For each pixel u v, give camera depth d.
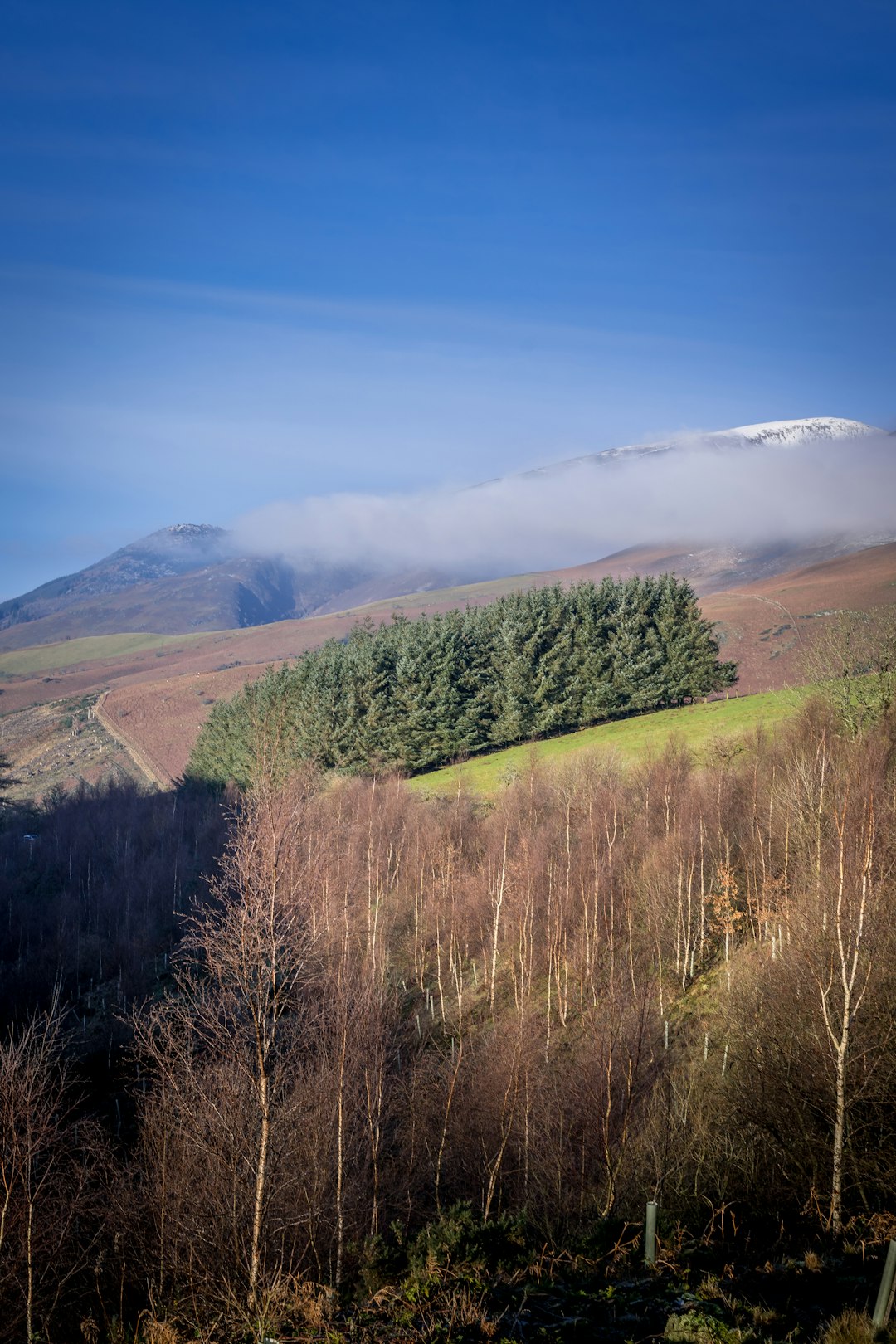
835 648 62.78
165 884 74.75
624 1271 15.69
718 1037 34.09
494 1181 27.28
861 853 26.41
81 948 68.31
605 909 50.12
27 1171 23.05
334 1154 25.70
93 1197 26.47
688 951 42.69
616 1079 29.11
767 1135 24.44
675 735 73.50
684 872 47.41
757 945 40.66
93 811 102.25
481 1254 16.77
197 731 165.12
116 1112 38.75
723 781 56.97
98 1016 57.44
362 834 63.59
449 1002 47.78
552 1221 25.50
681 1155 25.12
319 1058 27.80
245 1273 21.16
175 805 103.56
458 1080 33.38
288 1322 15.88
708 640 94.81
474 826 67.44
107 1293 24.67
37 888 85.12
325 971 29.88
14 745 172.12
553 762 77.50
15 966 67.31
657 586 101.69
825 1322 12.20
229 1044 24.50
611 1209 24.02
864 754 44.72
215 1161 23.48
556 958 46.34
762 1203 21.86
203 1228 22.80
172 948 64.62
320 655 106.19
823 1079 23.80
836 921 23.02
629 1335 12.59
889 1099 22.38
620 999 35.75
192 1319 20.09
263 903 22.31
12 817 109.00
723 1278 14.55
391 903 57.94
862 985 23.94
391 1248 18.73
